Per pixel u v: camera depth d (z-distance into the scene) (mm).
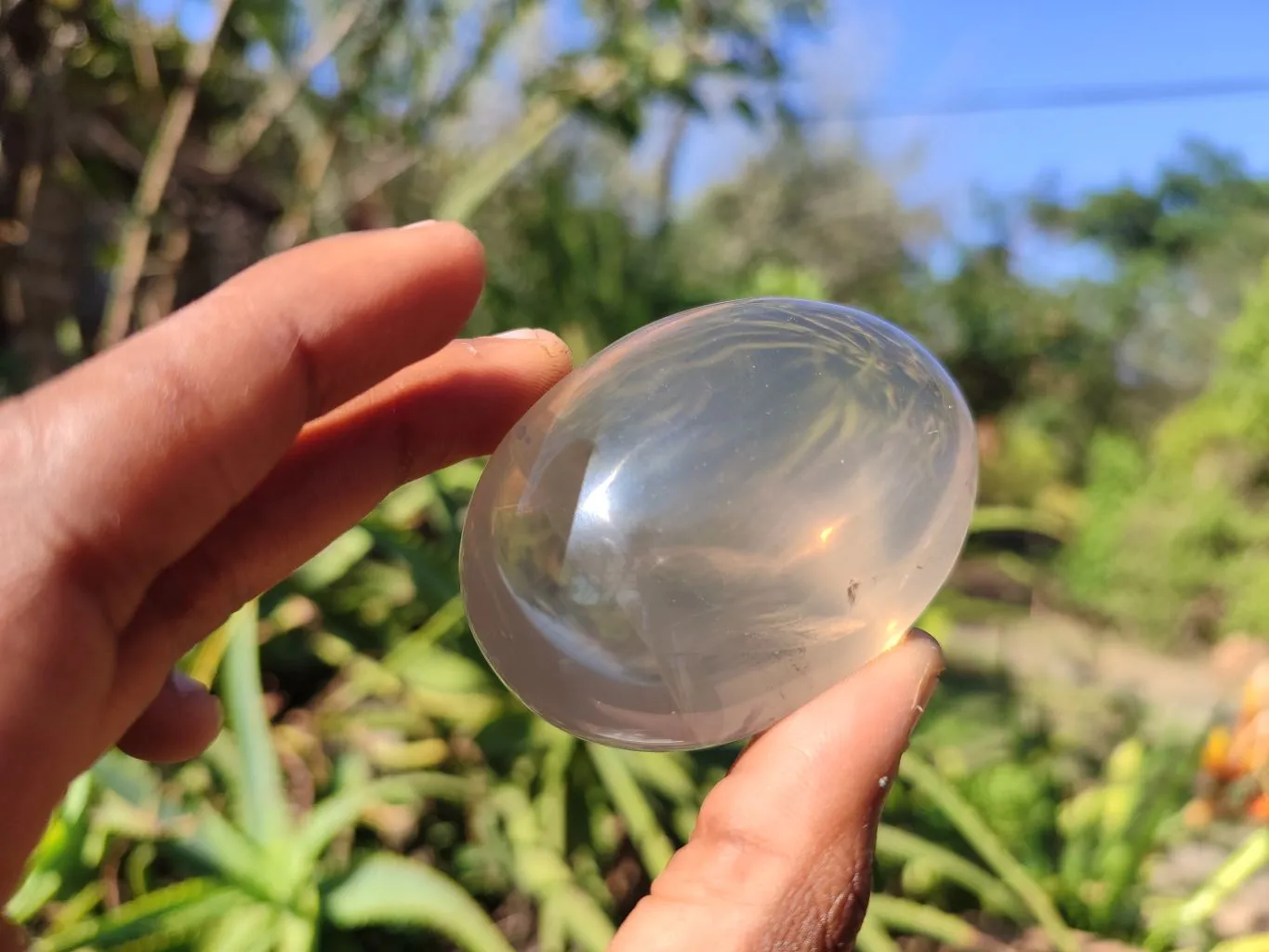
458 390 138
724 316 108
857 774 98
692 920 95
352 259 107
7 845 82
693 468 94
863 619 100
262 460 104
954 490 104
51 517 88
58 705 86
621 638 95
